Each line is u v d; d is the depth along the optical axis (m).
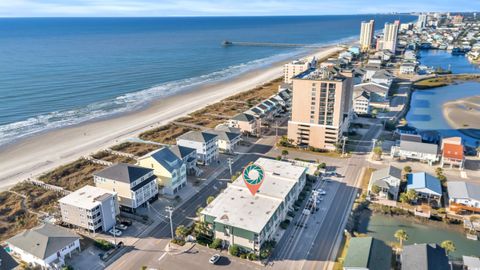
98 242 86.44
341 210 102.12
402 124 175.88
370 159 135.25
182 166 114.19
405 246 81.81
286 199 97.00
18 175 124.94
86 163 133.38
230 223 83.81
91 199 93.31
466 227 93.81
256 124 163.50
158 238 90.69
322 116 140.12
